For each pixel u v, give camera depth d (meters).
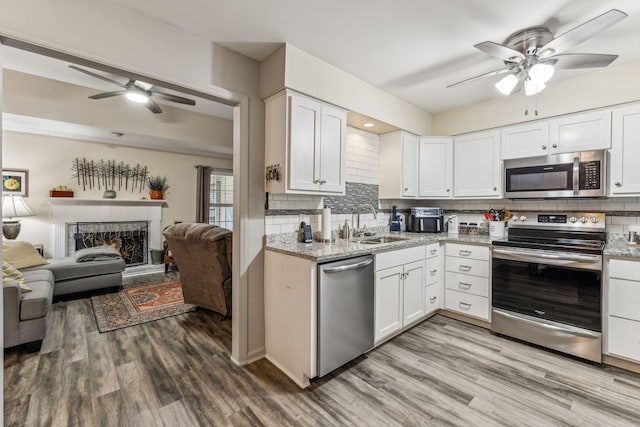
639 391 1.88
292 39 2.07
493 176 3.14
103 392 1.86
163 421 1.62
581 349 2.23
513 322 2.57
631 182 2.38
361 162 3.29
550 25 1.91
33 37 1.41
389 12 1.80
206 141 4.83
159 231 5.27
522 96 2.94
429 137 3.48
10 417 1.64
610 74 2.46
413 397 1.83
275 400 1.80
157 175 5.29
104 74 3.32
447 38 2.08
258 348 2.32
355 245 2.38
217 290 3.04
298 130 2.22
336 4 1.73
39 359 2.25
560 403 1.77
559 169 2.69
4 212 3.67
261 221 2.34
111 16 1.64
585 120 2.59
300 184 2.23
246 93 2.24
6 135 3.97
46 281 2.92
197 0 1.67
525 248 2.54
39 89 3.46
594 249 2.23
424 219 3.56
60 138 4.37
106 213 4.73
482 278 2.82
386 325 2.46
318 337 1.93
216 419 1.64
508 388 1.91
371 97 2.80
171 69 1.86
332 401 1.79
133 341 2.56
